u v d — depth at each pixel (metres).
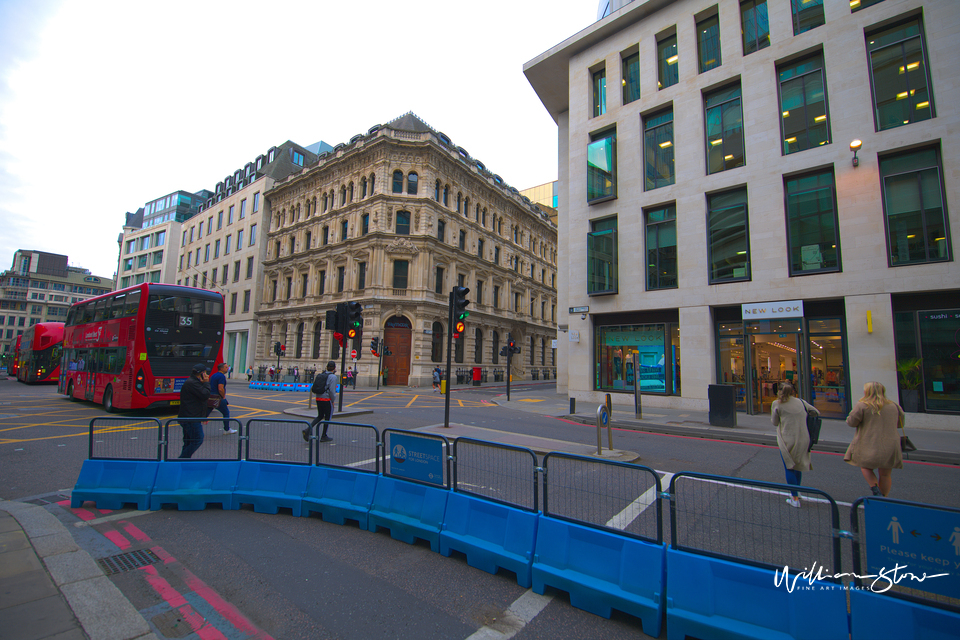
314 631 3.05
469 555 4.12
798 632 2.78
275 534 4.82
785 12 15.99
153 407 15.37
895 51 14.09
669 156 18.50
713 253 16.80
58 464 7.57
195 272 52.31
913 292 13.08
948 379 12.52
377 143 32.78
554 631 3.13
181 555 4.26
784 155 15.52
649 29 19.45
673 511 3.36
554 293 51.81
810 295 14.50
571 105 21.86
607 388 19.38
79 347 17.41
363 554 4.34
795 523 3.83
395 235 31.97
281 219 41.78
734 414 12.43
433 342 33.62
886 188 13.79
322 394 9.77
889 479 5.26
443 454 4.64
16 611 3.12
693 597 3.07
